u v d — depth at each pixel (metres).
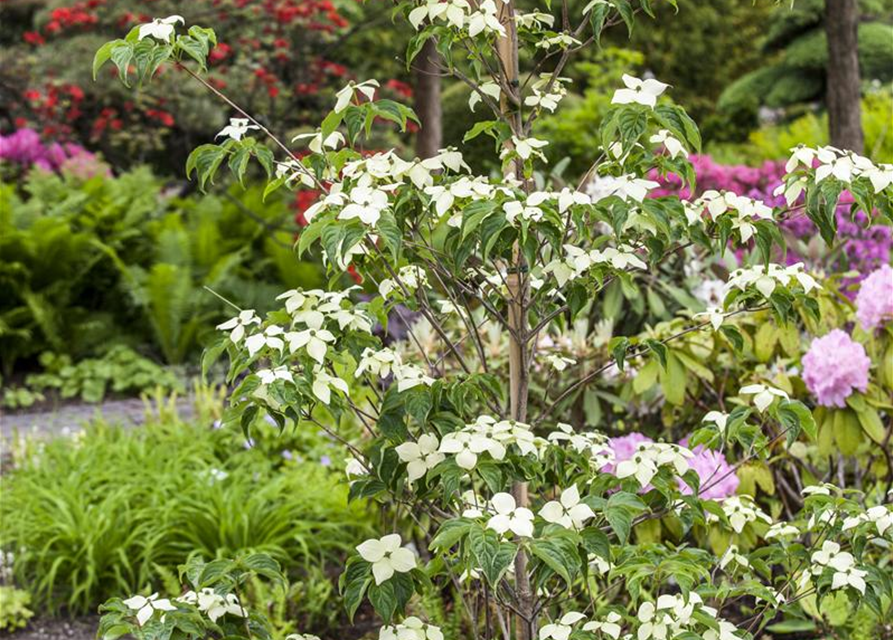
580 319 4.16
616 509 1.95
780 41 15.43
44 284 8.73
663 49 19.55
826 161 2.08
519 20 2.42
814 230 6.30
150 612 1.99
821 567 2.29
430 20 2.21
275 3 8.71
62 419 7.61
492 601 2.63
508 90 2.33
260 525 4.43
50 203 9.38
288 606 3.97
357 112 2.15
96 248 8.84
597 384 4.19
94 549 4.32
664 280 4.80
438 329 2.37
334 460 5.20
